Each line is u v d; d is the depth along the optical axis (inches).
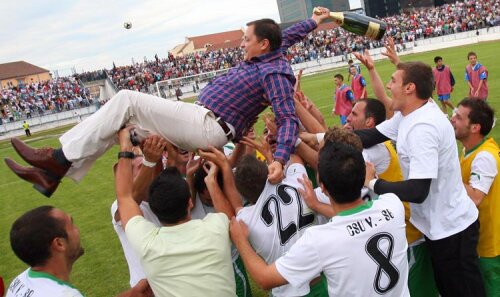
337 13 150.1
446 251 125.6
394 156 144.4
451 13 2421.3
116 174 109.7
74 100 1627.7
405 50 1865.2
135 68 2046.0
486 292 142.4
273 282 95.5
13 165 109.1
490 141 149.0
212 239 101.6
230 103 116.0
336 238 92.2
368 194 129.9
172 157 122.1
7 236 340.2
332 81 1183.6
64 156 106.7
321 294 115.5
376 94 174.6
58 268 100.7
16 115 1519.4
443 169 121.3
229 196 120.0
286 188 117.3
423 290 147.1
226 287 102.2
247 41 121.2
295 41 142.4
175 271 98.6
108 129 108.7
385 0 3105.3
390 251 95.0
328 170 93.7
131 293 112.7
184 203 101.8
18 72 3299.7
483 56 1095.0
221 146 121.2
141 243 100.1
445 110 518.6
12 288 99.9
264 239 114.5
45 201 433.7
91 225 334.0
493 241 144.8
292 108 114.0
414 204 129.1
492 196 143.9
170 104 112.2
